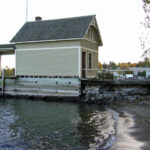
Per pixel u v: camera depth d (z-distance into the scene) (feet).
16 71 77.00
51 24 78.95
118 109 51.70
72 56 68.39
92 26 76.48
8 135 34.04
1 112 51.78
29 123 41.16
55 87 70.28
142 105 54.44
